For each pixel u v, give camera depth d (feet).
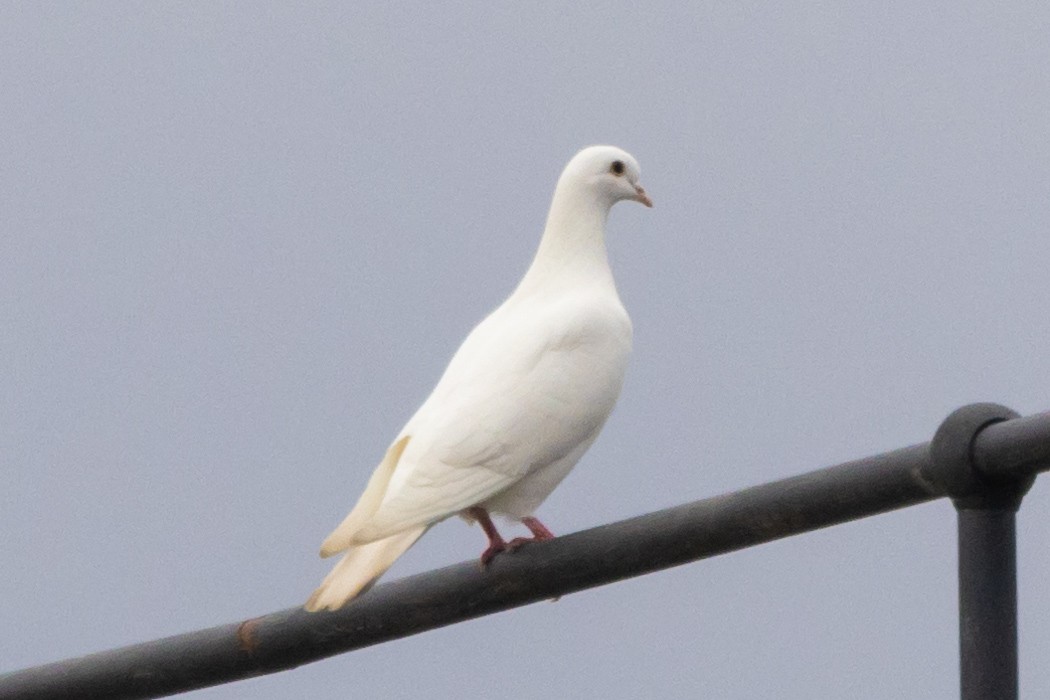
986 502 31.24
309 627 40.29
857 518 33.86
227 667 40.83
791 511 34.45
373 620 40.04
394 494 43.83
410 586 39.93
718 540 35.91
